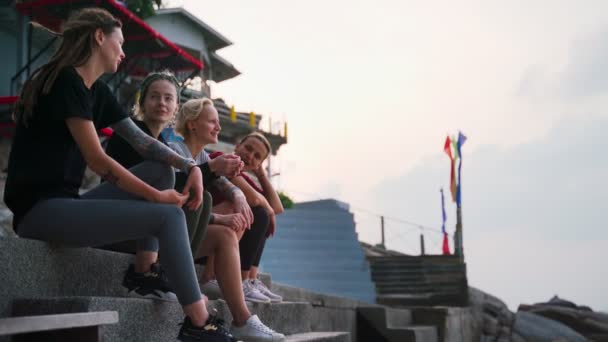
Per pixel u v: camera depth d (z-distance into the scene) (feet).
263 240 13.50
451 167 47.65
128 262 10.11
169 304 9.21
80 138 8.03
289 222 52.08
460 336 34.63
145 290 9.12
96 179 30.76
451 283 45.37
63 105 7.95
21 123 8.22
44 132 8.14
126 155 10.29
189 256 8.21
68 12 37.35
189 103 12.56
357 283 46.06
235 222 10.93
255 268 13.47
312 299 22.35
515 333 39.73
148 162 9.20
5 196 8.26
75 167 8.53
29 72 36.88
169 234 8.16
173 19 72.79
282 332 13.66
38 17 38.22
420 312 30.86
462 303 41.32
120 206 8.11
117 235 8.17
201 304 8.18
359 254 49.42
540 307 41.88
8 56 42.57
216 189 12.50
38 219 8.08
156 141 9.24
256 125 70.79
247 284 12.84
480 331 39.96
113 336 7.87
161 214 8.16
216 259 10.38
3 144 30.45
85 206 8.07
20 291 7.97
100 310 7.71
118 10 37.65
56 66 8.28
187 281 8.11
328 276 47.09
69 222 8.04
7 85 42.24
